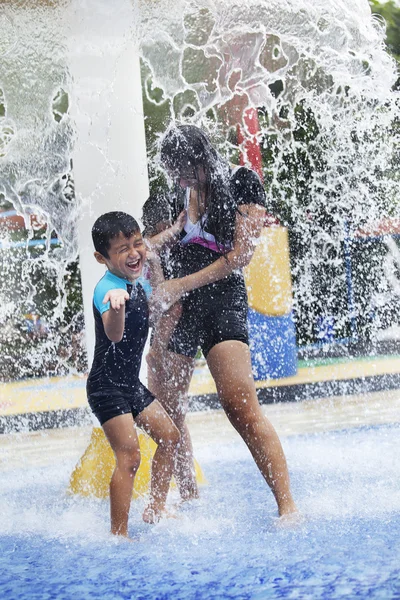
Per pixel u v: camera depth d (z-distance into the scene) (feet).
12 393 34.71
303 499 13.01
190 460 13.69
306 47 16.72
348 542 10.35
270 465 12.00
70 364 40.04
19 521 13.21
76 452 20.94
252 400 12.16
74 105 15.02
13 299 39.47
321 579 8.92
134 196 15.19
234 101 26.76
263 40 17.11
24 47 14.83
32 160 19.99
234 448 19.77
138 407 12.34
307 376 33.01
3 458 20.75
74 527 12.56
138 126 15.17
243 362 12.20
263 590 8.68
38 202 24.38
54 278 39.19
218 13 14.74
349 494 13.24
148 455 14.60
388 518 11.47
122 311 11.52
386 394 27.30
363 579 8.81
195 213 12.87
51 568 10.23
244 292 12.88
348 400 26.55
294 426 22.00
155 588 9.05
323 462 16.52
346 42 16.33
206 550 10.52
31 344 40.11
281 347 33.37
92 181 15.12
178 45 16.19
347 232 38.27
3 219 38.29
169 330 12.98
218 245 12.69
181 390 13.34
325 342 42.93
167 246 13.10
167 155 12.67
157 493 12.62
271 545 10.51
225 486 15.01
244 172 12.73
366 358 37.91
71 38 14.49
